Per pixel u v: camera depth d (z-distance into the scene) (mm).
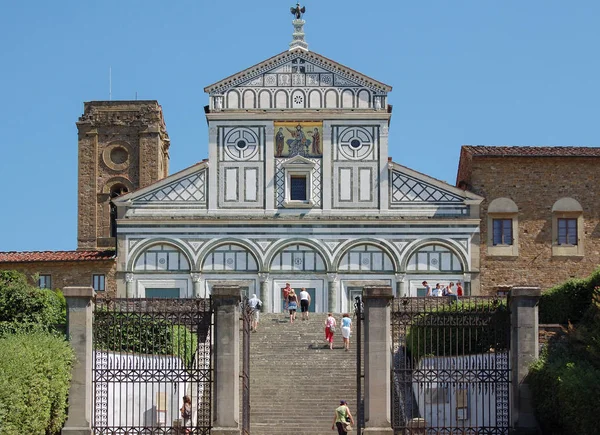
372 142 67750
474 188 68000
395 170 67562
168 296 66688
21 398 36250
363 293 39781
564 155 67625
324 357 50344
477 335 41562
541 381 38781
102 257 67500
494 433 39688
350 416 40406
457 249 66625
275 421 43406
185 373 39719
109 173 86125
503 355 40375
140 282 66812
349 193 67438
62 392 38625
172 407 40281
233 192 67438
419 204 67188
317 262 66938
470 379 40125
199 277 66625
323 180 67500
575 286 49875
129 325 41375
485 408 42500
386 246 66875
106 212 85938
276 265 66875
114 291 67188
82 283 67312
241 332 41406
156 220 67000
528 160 67938
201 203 67375
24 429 36500
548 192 67875
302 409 44406
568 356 40031
